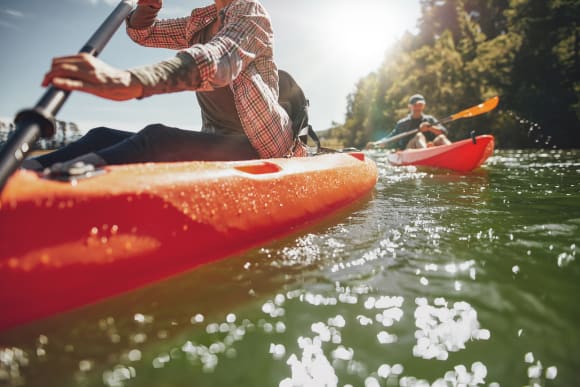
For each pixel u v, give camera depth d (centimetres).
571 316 87
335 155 238
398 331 83
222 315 89
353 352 76
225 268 116
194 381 68
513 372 70
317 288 103
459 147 407
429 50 2223
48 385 65
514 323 85
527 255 125
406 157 478
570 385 66
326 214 178
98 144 158
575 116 1509
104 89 99
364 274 112
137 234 98
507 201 221
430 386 67
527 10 1769
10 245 79
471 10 2738
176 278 108
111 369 70
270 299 97
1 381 66
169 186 109
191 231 111
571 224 163
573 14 1666
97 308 90
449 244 138
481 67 1748
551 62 1656
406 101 2180
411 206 209
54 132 98
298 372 71
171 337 80
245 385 67
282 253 130
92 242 90
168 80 117
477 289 101
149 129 145
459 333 82
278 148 185
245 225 129
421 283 106
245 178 136
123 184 99
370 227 163
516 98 1620
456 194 251
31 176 87
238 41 151
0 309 77
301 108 209
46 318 84
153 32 216
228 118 187
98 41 131
